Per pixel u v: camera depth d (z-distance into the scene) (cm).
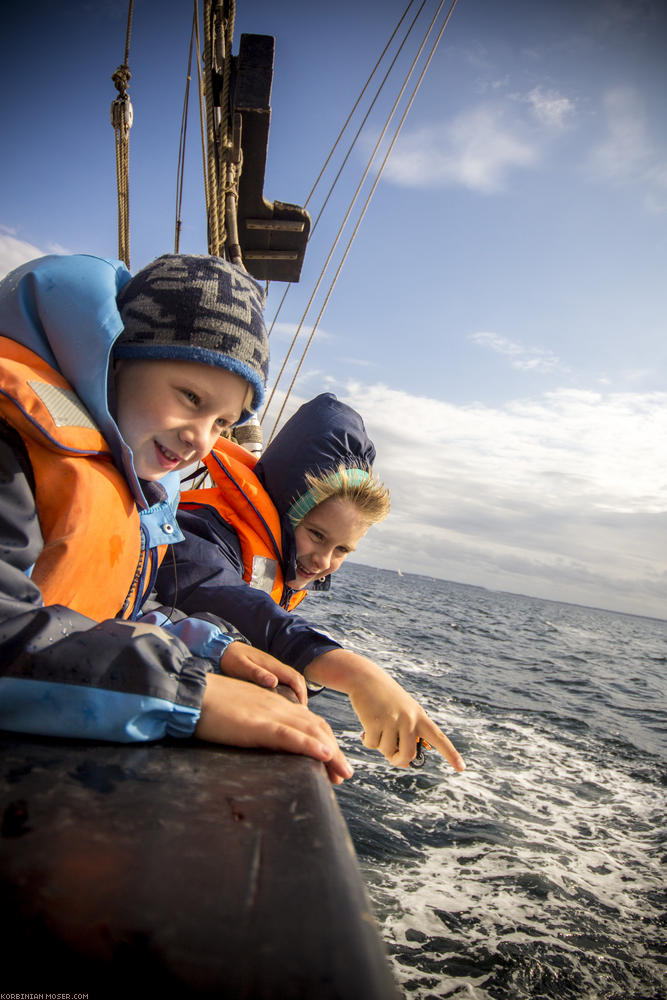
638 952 294
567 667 1543
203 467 220
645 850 423
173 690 71
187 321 115
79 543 97
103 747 63
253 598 150
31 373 98
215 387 118
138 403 117
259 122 476
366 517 204
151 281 118
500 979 257
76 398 108
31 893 33
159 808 46
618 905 339
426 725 116
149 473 120
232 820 46
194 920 32
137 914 32
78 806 45
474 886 331
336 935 32
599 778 592
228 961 29
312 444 203
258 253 577
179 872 37
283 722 73
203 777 56
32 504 91
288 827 45
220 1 457
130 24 409
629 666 1969
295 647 134
